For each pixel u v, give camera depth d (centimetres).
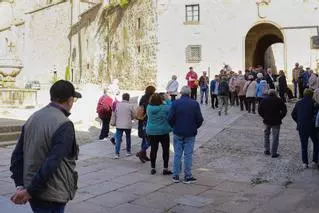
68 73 4800
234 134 1437
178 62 3152
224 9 3042
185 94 862
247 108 1959
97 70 4091
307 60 2838
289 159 1071
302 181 862
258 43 3334
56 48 5047
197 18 3123
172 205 698
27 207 649
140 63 3388
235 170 970
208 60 3073
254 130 1505
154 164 931
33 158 365
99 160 1084
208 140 1344
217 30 3056
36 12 5281
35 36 5284
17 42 5475
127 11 3569
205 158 1104
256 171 957
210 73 3062
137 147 1272
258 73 1955
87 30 4359
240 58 3006
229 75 2277
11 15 6147
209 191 789
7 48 5641
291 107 2025
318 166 966
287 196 752
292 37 2875
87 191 776
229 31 3028
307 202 710
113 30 3791
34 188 345
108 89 1764
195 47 3109
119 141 1117
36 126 368
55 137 358
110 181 856
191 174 859
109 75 3841
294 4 2873
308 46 2838
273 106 1089
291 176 906
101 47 4028
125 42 3588
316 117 942
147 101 1087
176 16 3164
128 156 1144
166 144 926
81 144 1323
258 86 1894
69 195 378
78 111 1888
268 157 1099
